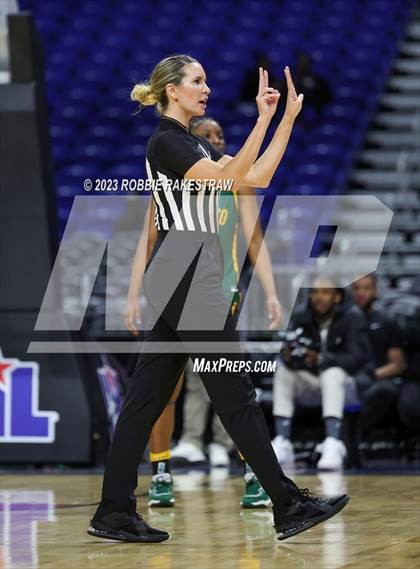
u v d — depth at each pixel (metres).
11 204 10.38
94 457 10.41
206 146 6.29
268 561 5.20
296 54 24.66
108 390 11.06
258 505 7.41
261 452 5.71
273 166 5.59
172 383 5.98
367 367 11.15
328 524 6.46
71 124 23.03
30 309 10.40
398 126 22.78
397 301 12.64
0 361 10.41
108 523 5.86
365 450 12.03
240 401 5.75
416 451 12.09
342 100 23.41
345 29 25.88
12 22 10.42
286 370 10.84
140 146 22.19
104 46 25.77
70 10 27.38
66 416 10.31
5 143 10.40
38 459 10.30
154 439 7.56
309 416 11.46
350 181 21.14
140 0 27.47
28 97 10.42
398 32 25.91
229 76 24.02
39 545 5.79
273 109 5.51
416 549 5.50
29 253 10.38
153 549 5.63
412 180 20.77
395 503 7.46
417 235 18.61
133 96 6.08
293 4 26.92
